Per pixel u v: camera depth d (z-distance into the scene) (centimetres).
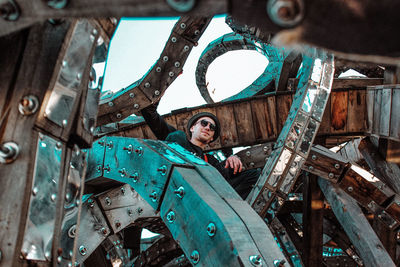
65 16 103
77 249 367
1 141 131
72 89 148
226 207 215
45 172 140
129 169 304
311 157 473
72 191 162
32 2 102
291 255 654
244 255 182
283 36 89
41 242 136
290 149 449
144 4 92
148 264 800
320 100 478
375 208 479
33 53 136
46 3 100
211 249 198
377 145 654
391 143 618
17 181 131
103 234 386
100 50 170
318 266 617
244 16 89
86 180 361
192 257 211
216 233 197
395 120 583
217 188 233
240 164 441
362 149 675
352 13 80
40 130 138
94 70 170
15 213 128
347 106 712
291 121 462
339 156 487
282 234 685
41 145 138
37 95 135
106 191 398
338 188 524
